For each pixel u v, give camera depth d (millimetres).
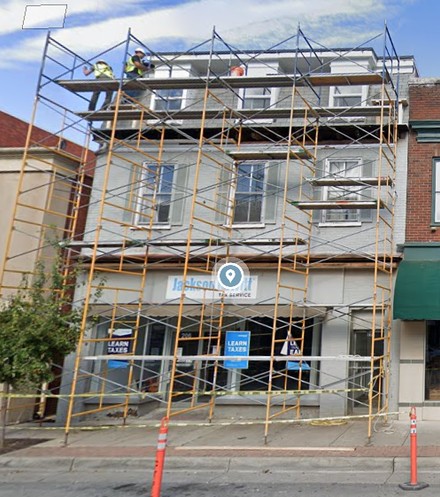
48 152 16453
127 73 16109
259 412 14125
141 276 15180
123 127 16875
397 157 14688
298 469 9164
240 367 14047
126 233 15867
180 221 15664
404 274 13039
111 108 16031
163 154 16344
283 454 9719
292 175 15297
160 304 14648
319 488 7922
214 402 14320
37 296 12211
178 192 15930
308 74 14258
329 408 13578
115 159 16578
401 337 13422
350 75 14195
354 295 14078
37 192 16250
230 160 15719
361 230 14445
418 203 14180
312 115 14898
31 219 16094
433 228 13859
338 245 14359
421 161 14461
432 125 14406
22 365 11109
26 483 9047
